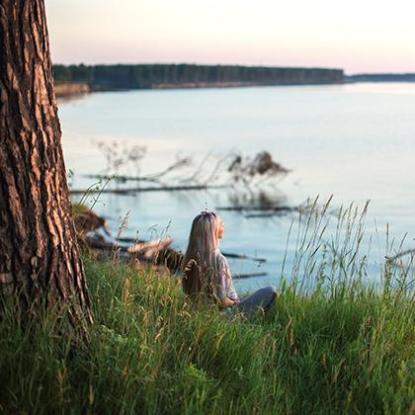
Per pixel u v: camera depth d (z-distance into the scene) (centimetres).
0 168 478
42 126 490
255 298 713
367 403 534
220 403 489
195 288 688
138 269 716
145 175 6172
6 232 481
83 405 452
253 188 5503
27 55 481
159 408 464
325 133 13225
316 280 763
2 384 454
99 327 518
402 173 6744
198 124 16300
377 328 600
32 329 479
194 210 4312
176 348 550
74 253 516
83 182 5138
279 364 578
